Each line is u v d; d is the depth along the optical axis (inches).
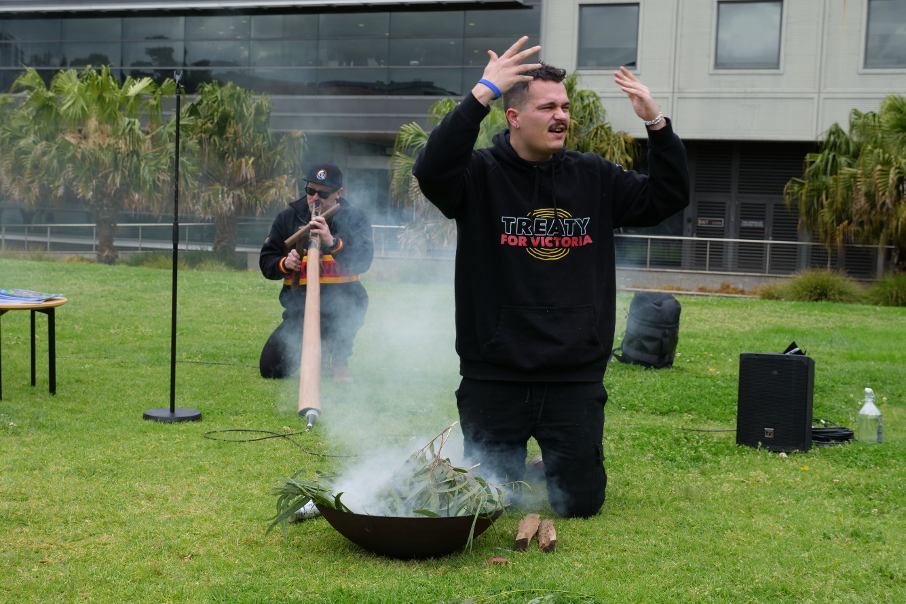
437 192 148.1
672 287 827.4
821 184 767.7
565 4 912.9
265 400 263.4
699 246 850.1
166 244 1000.2
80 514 159.3
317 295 219.5
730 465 209.8
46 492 170.6
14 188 859.4
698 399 286.2
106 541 147.8
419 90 975.6
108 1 1039.6
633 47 898.1
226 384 285.9
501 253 158.2
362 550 147.3
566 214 158.4
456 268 162.2
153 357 330.3
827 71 854.5
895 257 741.3
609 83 902.4
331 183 280.5
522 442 165.9
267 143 876.6
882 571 143.4
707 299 678.5
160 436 215.2
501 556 146.3
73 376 288.2
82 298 503.5
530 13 931.3
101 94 849.5
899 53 838.5
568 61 914.7
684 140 903.7
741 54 875.4
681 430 241.1
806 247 826.8
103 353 335.9
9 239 1054.4
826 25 850.8
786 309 608.4
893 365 374.9
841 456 219.0
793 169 900.0
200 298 527.8
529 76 145.2
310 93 1006.4
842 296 705.6
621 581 136.9
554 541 148.3
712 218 922.1
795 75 861.8
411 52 975.0
